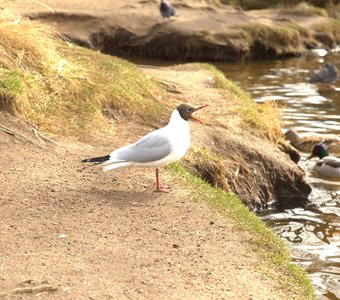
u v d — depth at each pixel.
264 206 15.74
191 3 34.62
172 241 10.44
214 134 16.31
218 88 20.19
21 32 16.48
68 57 18.08
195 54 30.97
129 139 14.93
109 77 17.45
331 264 12.59
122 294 8.77
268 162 16.25
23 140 13.63
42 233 10.30
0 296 8.38
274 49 32.12
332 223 14.80
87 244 10.06
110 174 12.77
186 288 9.10
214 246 10.46
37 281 8.76
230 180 15.37
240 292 9.21
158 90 18.28
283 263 10.46
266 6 38.22
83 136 14.60
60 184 12.13
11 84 14.52
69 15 30.47
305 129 20.72
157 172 12.09
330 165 17.59
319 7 38.88
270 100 22.34
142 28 31.30
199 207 11.77
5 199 11.34
